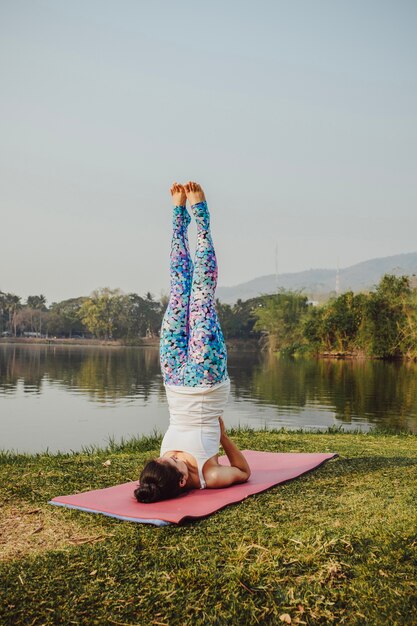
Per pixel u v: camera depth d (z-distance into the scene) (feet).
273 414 38.52
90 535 9.61
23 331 358.23
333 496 11.25
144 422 35.94
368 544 8.74
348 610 7.38
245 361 113.29
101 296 311.47
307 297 164.04
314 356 124.47
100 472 14.12
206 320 12.24
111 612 7.43
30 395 52.11
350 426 33.04
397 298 109.09
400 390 54.95
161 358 12.61
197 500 11.04
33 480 13.17
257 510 10.52
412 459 14.78
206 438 12.01
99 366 97.96
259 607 7.48
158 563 8.48
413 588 7.68
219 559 8.52
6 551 9.07
